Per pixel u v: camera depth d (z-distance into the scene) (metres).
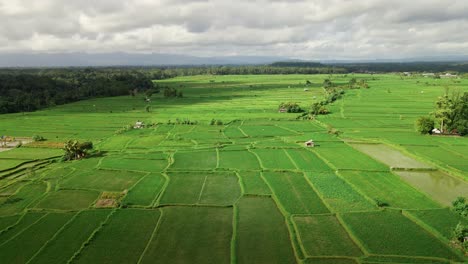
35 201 62.47
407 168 76.06
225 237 48.94
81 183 71.38
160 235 49.50
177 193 65.06
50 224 53.44
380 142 100.69
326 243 46.28
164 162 86.00
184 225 52.56
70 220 54.25
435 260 41.59
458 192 63.50
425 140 99.69
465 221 50.50
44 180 73.62
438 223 50.12
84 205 60.88
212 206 59.34
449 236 46.50
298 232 49.22
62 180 73.31
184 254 44.66
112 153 95.94
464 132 105.81
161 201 61.22
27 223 54.03
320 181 69.38
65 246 46.97
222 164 82.81
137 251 45.44
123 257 44.09
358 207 56.88
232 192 65.50
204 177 74.19
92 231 50.88
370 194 62.03
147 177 74.75
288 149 95.81
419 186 66.94
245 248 45.75
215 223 53.25
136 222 53.56
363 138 104.38
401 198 60.00
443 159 80.62
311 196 62.22
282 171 76.81
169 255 44.47
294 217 54.00
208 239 48.38
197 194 64.62
